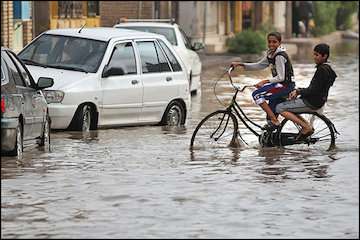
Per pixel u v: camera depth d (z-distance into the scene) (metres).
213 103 43.19
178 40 46.56
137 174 23.80
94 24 69.75
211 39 90.88
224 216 19.36
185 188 22.08
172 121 34.56
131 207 20.03
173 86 34.41
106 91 32.12
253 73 62.38
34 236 17.64
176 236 17.72
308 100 28.28
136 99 33.09
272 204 20.53
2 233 17.81
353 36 122.62
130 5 75.50
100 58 32.41
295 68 69.25
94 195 21.19
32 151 27.31
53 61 32.94
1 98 24.05
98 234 17.78
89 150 27.66
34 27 59.19
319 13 119.31
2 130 24.22
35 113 26.64
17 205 20.14
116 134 31.33
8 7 53.31
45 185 22.25
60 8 63.91
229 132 28.80
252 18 107.62
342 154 27.61
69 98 31.00
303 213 19.75
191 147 28.41
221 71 64.62
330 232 18.22
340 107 42.91
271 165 25.47
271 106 28.62
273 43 28.55
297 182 23.03
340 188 22.31
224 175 23.81
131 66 33.16
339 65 72.88
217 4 93.31
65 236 17.66
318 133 28.77
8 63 25.38
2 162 25.11
